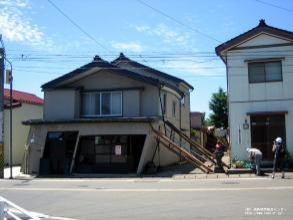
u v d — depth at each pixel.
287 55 24.69
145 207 13.13
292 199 13.63
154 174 24.83
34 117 37.91
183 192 16.31
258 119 24.89
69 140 27.50
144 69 36.94
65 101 29.53
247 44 25.23
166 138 25.88
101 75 29.53
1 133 25.27
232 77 25.38
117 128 26.25
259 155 21.69
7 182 22.61
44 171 26.69
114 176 24.66
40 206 14.11
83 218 11.73
